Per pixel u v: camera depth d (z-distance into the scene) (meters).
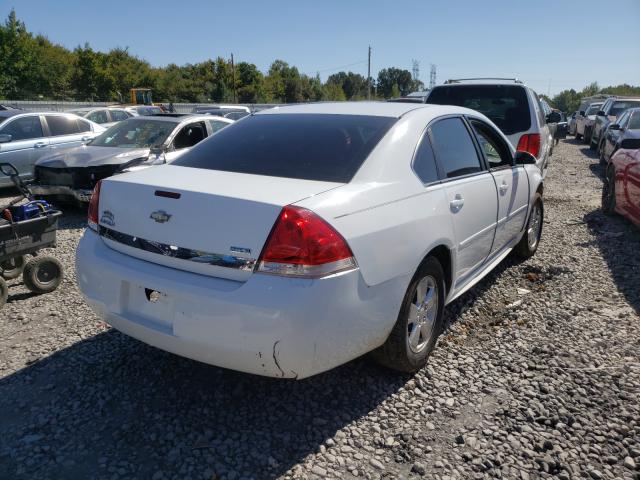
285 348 2.41
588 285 4.95
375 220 2.74
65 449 2.62
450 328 4.01
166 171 3.13
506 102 7.64
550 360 3.53
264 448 2.65
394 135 3.22
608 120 15.76
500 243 4.60
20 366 3.40
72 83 67.00
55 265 4.73
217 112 21.91
